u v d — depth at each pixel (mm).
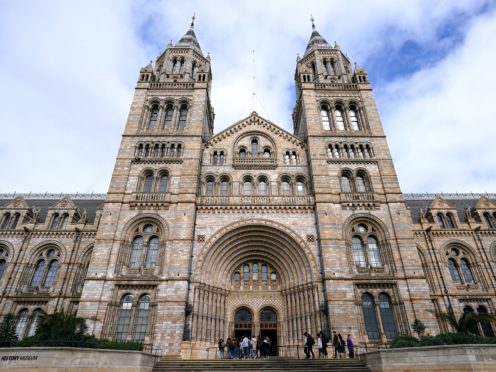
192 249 32344
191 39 52812
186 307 29141
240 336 32906
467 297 37406
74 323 22594
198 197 35656
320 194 35156
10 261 39469
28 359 17844
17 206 43594
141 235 33312
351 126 41594
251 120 42875
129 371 19906
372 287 30719
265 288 34594
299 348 29719
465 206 48125
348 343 25688
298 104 49438
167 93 43688
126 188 35562
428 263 39469
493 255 40156
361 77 45531
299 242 33188
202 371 22297
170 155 38344
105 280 30031
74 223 42969
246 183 38312
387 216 34281
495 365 17703
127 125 40031
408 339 23391
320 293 30531
